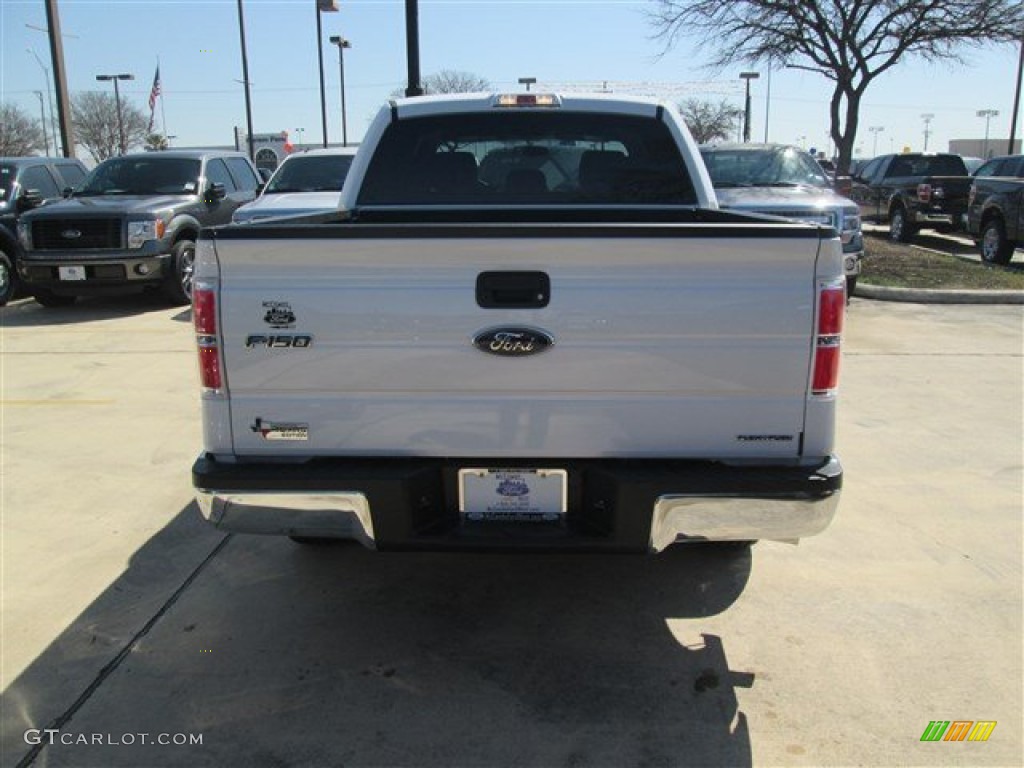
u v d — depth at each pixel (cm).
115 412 668
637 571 416
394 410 298
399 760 287
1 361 839
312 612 381
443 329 290
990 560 423
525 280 287
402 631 365
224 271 293
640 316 288
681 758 287
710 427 296
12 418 654
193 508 488
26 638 357
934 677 330
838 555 430
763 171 1137
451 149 475
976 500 496
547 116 471
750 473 295
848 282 1069
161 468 548
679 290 286
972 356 838
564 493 306
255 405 301
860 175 2159
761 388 293
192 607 384
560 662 343
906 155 1952
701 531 302
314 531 310
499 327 290
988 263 1486
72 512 482
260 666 340
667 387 293
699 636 360
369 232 283
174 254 1130
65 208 1098
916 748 291
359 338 293
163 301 1221
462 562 429
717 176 1135
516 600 391
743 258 284
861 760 285
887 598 388
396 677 333
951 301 1136
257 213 925
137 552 436
